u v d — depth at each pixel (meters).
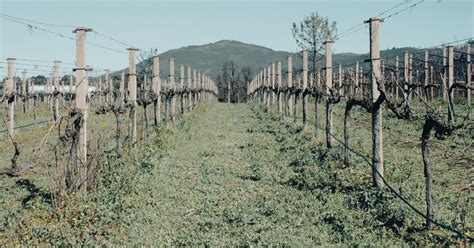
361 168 16.41
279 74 37.31
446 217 10.89
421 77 35.31
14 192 15.05
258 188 15.64
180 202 14.11
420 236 9.85
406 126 25.97
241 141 27.39
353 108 40.09
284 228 11.38
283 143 24.31
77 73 14.27
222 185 16.25
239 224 11.72
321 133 25.95
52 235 10.53
